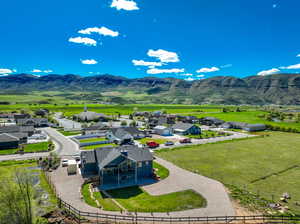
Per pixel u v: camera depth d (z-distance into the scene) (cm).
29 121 11719
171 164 5231
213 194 3616
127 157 4231
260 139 8706
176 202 3344
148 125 11838
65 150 6575
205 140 8394
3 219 2595
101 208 3148
